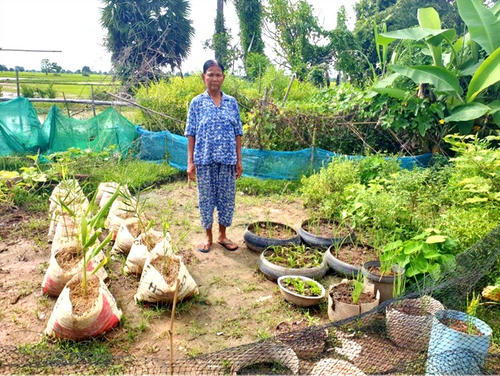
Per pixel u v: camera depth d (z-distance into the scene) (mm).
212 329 2727
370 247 3793
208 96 3799
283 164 6484
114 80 13508
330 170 5074
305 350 2354
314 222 4418
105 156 6852
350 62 14758
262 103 6809
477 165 3678
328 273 3553
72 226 3719
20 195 5125
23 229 4316
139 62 17797
